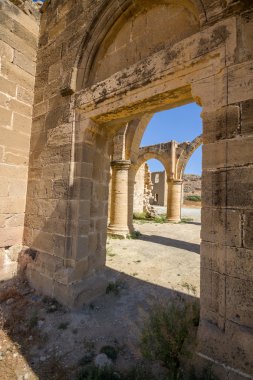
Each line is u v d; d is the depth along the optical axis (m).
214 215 2.34
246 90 2.21
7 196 4.52
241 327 2.03
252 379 1.87
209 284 2.31
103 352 2.57
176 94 3.00
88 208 3.88
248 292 2.04
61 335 2.88
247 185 2.13
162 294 4.09
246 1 2.27
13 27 4.75
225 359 2.05
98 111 3.71
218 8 2.48
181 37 2.98
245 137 2.18
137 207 19.45
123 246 7.84
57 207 4.02
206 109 2.50
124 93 3.36
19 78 4.81
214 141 2.40
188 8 2.94
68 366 2.40
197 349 2.22
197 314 2.79
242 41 2.29
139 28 3.51
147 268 5.53
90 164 3.96
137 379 2.18
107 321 3.19
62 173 4.03
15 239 4.61
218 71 2.42
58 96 4.41
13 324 3.10
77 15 4.32
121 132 9.73
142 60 3.17
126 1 3.48
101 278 4.06
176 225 14.73
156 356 2.30
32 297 3.83
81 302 3.55
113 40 3.88
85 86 3.98
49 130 4.49
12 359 2.50
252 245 2.05
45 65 4.91
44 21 5.17
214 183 2.36
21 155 4.79
